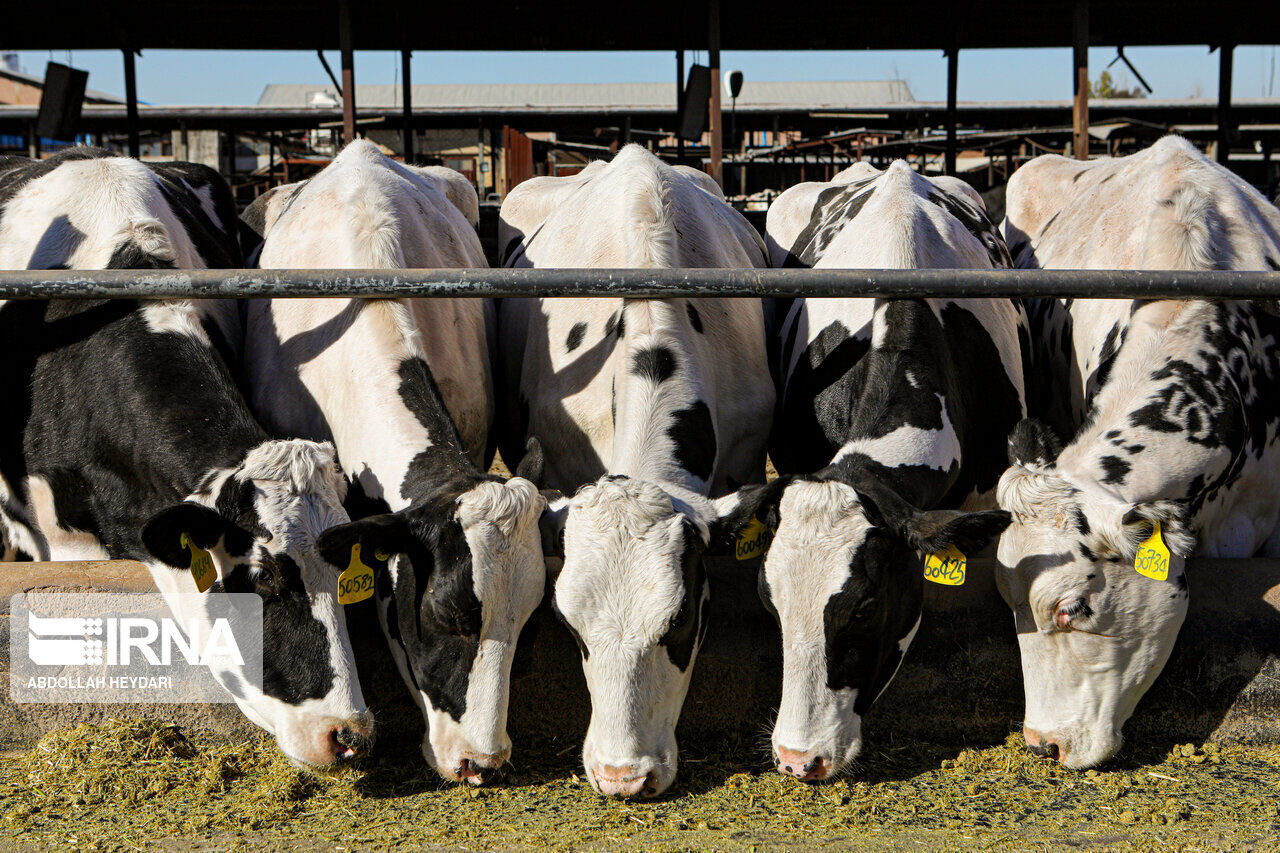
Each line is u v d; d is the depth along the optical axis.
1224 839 3.05
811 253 5.48
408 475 3.55
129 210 4.42
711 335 4.33
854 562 3.16
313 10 10.87
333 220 4.52
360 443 3.79
